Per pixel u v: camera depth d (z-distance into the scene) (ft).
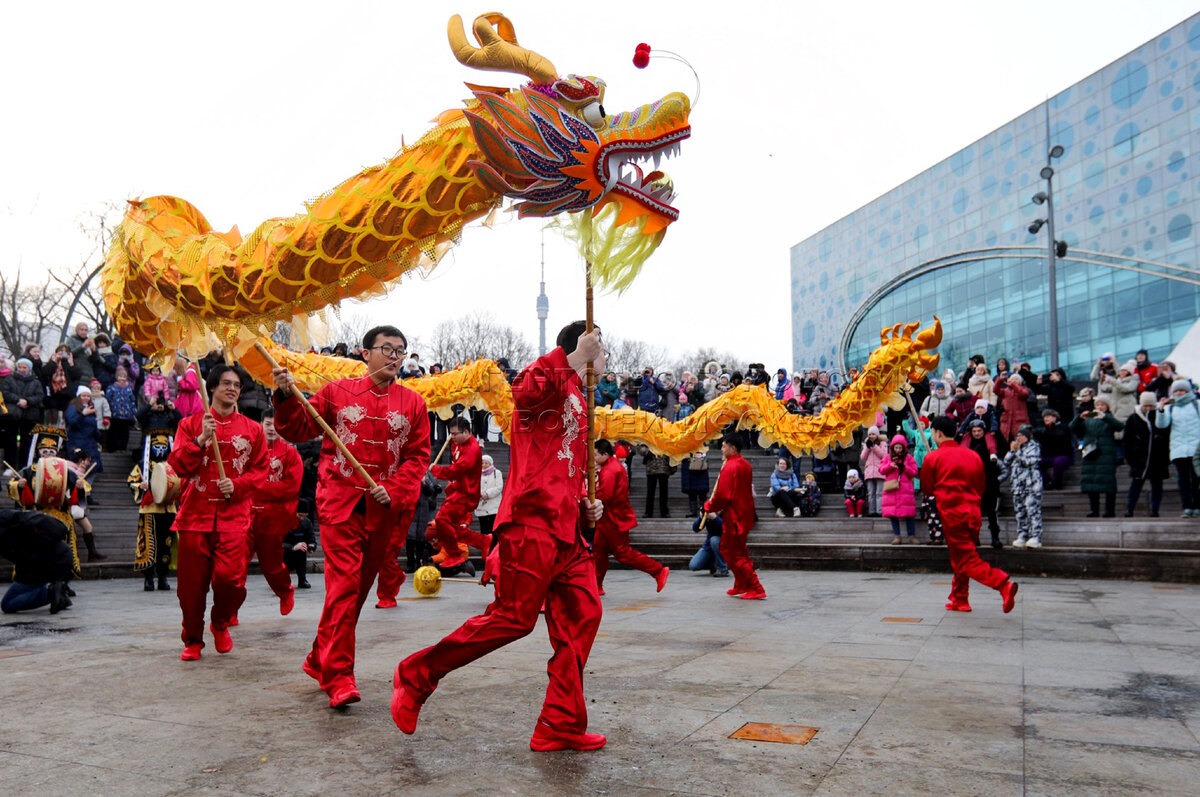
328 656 13.48
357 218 12.16
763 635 21.49
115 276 15.24
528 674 16.25
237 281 13.08
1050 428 50.29
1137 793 9.54
